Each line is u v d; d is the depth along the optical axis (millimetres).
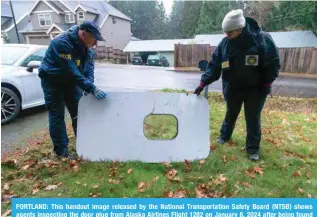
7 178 2285
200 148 2656
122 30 32000
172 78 11133
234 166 2539
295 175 2426
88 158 2586
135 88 7953
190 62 16766
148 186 2207
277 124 4016
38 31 25438
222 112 4531
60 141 2578
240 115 4254
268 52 2348
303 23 24734
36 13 25891
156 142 2627
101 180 2273
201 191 2172
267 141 3176
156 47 27984
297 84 10492
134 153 2615
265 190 2201
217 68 2666
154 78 10984
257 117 2613
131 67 17266
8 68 4133
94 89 2416
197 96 2654
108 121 2594
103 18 28109
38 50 4684
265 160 2684
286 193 2156
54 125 2518
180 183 2268
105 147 2604
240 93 2641
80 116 2570
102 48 24391
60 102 2506
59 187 2182
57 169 2410
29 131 3705
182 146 2641
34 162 2535
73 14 26094
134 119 2611
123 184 2234
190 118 2648
